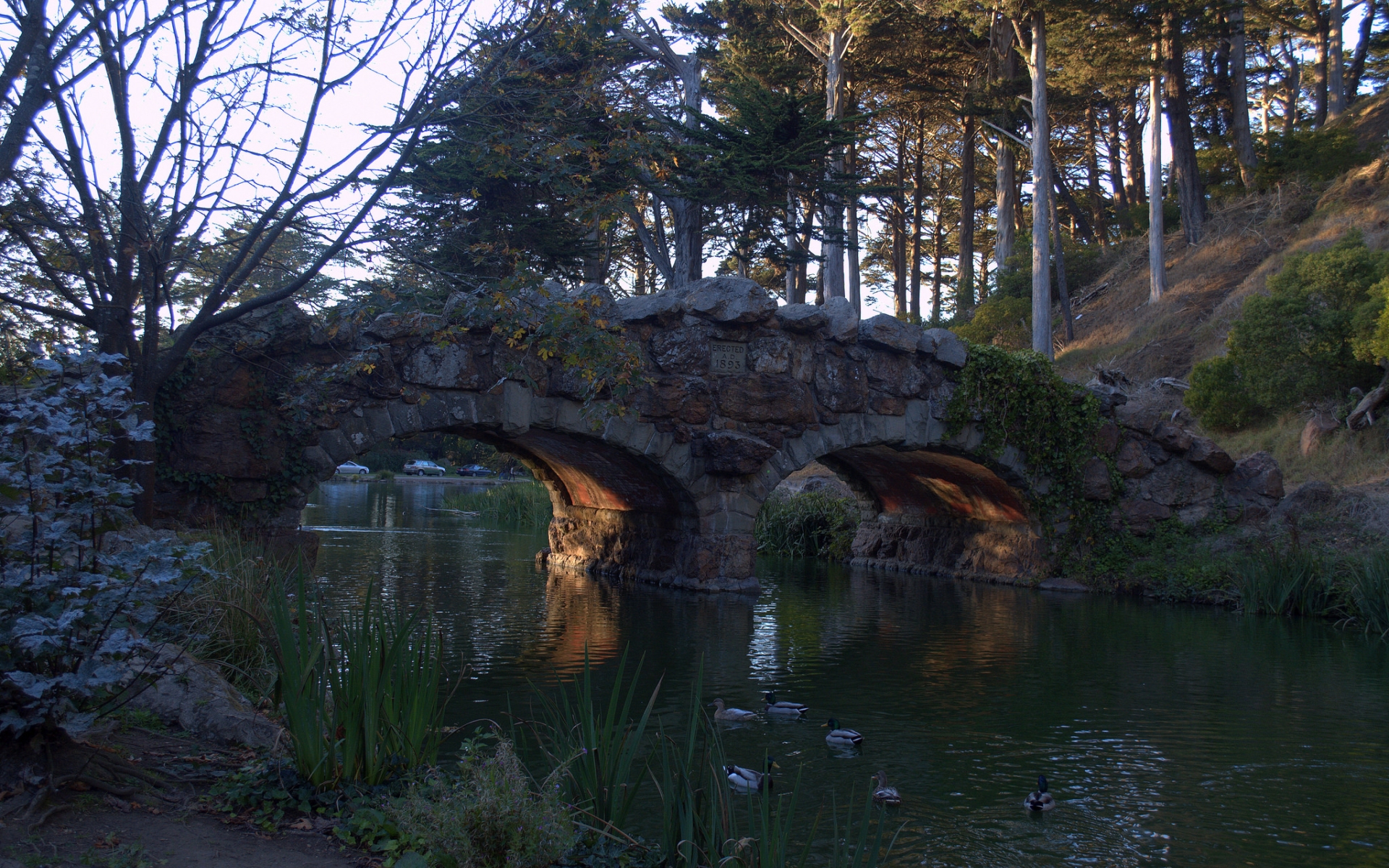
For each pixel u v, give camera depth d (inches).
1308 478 839.1
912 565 954.7
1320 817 281.4
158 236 410.0
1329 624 636.1
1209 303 1236.5
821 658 498.3
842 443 742.5
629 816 263.3
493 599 665.6
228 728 233.1
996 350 788.0
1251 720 386.9
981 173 1867.6
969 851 255.3
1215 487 825.5
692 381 693.9
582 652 486.0
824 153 979.3
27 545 181.8
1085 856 253.3
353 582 721.0
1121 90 1492.4
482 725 343.0
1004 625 613.0
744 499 725.3
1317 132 1379.2
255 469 556.4
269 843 177.8
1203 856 254.7
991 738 358.9
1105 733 367.2
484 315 447.8
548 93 433.1
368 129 407.5
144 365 414.6
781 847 181.3
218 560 336.8
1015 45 1348.4
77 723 181.6
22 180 372.2
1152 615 665.6
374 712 207.9
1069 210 1913.1
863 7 1210.0
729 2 1214.9
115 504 195.0
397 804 190.5
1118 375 861.8
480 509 1454.2
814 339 735.7
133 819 179.0
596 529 877.2
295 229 430.9
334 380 576.1
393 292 441.1
